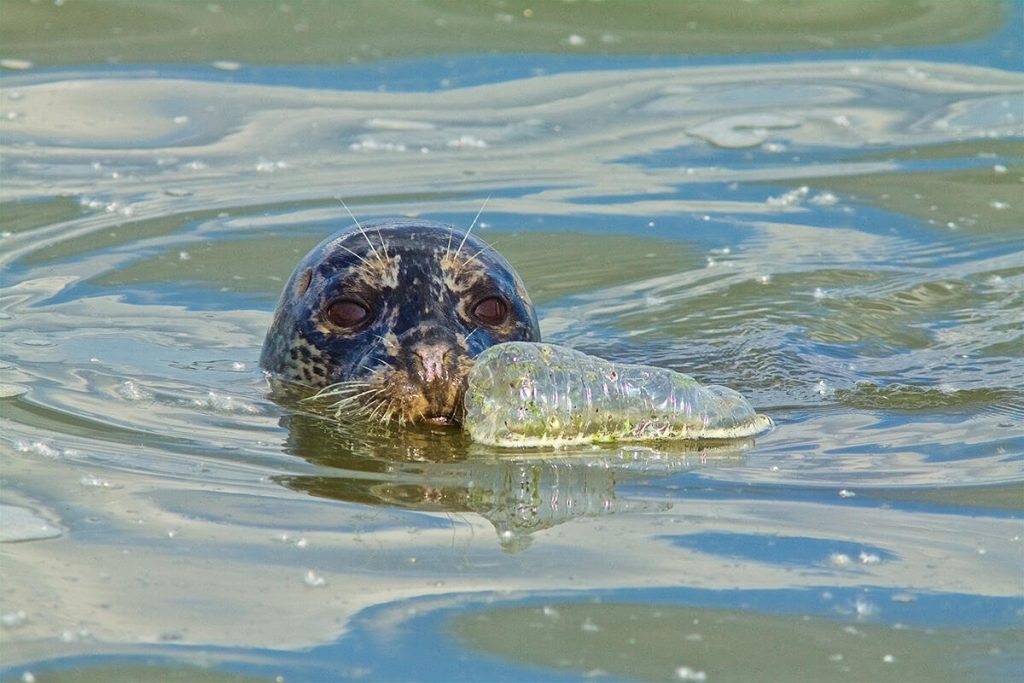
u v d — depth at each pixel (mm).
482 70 43438
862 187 36062
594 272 31375
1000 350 27484
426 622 15414
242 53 44000
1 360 25344
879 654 14859
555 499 19141
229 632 15172
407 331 23234
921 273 31391
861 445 21875
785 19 48312
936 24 47531
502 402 21453
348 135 38875
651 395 21984
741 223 34125
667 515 18578
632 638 15102
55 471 19844
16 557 16891
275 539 17578
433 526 18125
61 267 30688
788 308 29438
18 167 36188
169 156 37219
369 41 45281
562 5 49094
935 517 18594
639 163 37531
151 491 19172
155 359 25938
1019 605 15984
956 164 37312
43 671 14328
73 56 43250
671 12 48812
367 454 21031
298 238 32531
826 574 16719
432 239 24875
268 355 25672
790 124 40031
